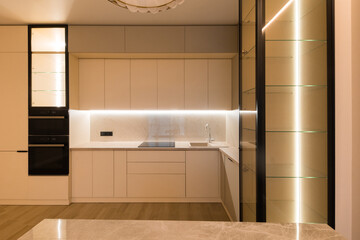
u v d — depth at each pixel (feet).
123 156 11.76
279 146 5.54
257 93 5.49
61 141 11.51
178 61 12.53
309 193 5.50
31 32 11.54
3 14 10.48
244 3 6.91
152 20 11.03
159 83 12.51
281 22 5.63
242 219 7.21
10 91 11.61
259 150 5.47
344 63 4.76
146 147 11.73
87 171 11.79
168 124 13.58
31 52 11.55
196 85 12.53
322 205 5.23
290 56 5.60
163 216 10.39
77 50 11.48
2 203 11.71
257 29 5.49
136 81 12.49
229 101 12.56
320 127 5.26
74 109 11.99
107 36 11.49
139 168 11.79
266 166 5.53
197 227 2.95
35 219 10.12
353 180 4.63
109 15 10.55
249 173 6.38
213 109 12.54
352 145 4.60
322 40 5.20
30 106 11.55
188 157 11.80
